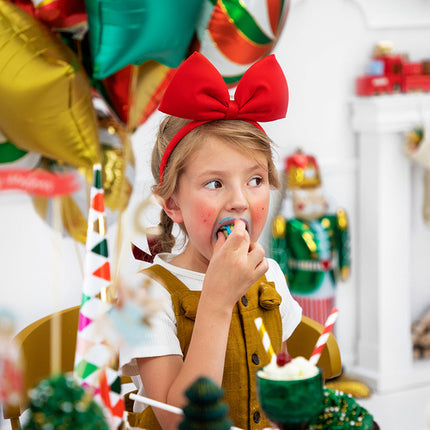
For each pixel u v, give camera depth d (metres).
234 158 1.12
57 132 1.75
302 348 1.42
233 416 1.19
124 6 1.65
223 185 1.13
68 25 1.77
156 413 1.08
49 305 2.58
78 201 1.88
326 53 3.18
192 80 1.10
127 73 1.93
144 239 1.57
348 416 0.85
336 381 3.24
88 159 1.82
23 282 2.52
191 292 1.21
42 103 1.70
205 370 1.02
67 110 1.73
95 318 0.84
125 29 1.68
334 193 3.28
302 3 3.09
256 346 1.23
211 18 1.77
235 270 1.04
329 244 3.07
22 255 2.51
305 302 3.08
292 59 3.10
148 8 1.66
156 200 1.20
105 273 0.85
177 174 1.15
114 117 2.04
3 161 1.87
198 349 1.03
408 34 3.40
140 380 1.26
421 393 3.31
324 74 3.19
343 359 3.40
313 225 3.04
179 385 1.02
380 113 3.15
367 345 3.39
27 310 2.54
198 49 1.84
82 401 0.67
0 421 2.02
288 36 3.08
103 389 0.84
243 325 1.23
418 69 3.29
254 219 1.15
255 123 1.19
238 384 1.20
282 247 3.03
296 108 3.14
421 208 3.53
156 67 1.94
